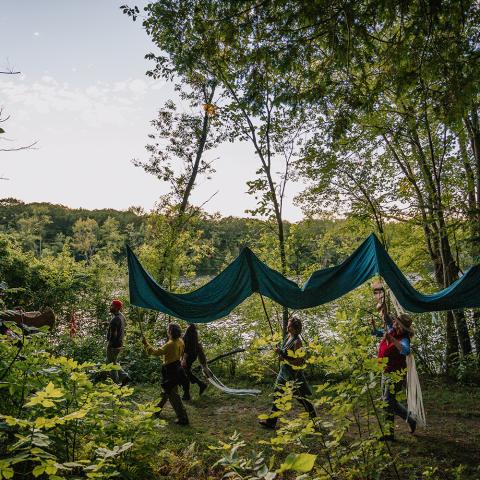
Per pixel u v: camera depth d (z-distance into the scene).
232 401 8.49
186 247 13.42
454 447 5.91
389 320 6.43
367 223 12.52
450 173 11.66
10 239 15.70
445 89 6.10
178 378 6.98
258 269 6.88
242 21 6.50
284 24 6.22
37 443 2.65
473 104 6.61
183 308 6.66
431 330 11.00
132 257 6.47
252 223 11.67
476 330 10.65
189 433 6.53
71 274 14.68
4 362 3.73
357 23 5.76
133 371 10.35
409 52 6.07
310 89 6.88
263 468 2.37
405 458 5.49
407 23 6.00
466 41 5.84
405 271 12.59
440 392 8.92
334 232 12.98
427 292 12.09
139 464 4.08
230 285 6.83
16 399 3.63
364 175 11.97
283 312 10.79
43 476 3.59
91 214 86.12
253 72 7.13
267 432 6.61
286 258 11.30
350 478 3.51
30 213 76.88
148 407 4.18
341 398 3.46
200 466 5.09
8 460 2.47
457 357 10.38
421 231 12.55
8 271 14.16
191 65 8.06
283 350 6.29
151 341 11.54
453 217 10.00
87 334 12.91
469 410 7.70
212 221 14.50
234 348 11.02
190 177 14.56
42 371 3.65
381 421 3.99
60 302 14.08
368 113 6.69
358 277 6.89
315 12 5.75
